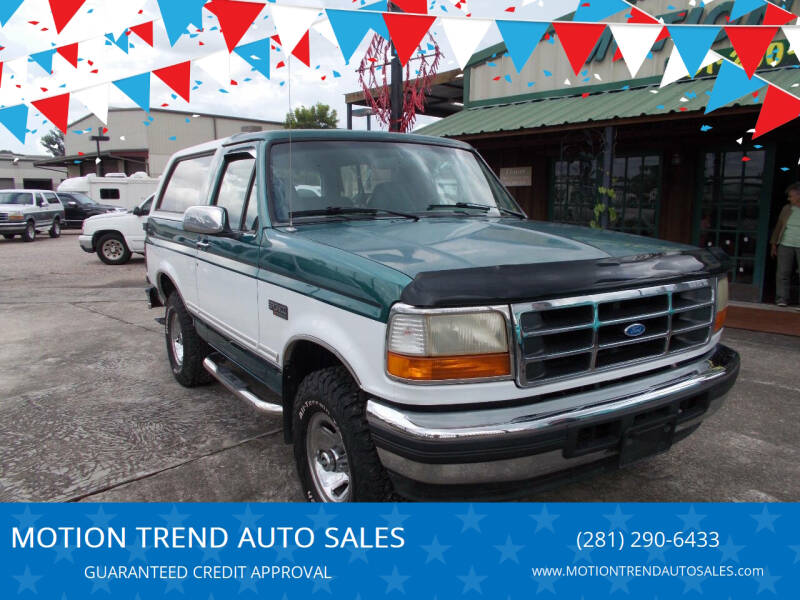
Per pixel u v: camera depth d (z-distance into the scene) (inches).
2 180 1589.6
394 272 84.9
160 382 192.7
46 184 1659.7
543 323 84.9
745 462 135.1
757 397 176.2
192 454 139.4
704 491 122.6
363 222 121.0
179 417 161.8
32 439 147.6
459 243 99.8
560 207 410.3
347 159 130.6
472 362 81.0
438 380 80.5
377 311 85.3
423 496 87.5
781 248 304.3
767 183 320.2
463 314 80.3
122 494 121.3
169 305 185.5
